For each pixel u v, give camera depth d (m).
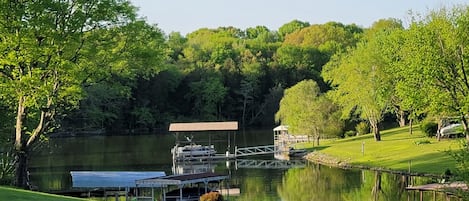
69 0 33.47
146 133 114.75
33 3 32.09
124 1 35.69
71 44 33.12
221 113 126.31
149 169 62.91
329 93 77.69
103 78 37.28
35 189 43.84
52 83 33.28
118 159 71.69
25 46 31.48
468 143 27.77
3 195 22.67
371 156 61.19
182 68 126.94
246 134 108.06
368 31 116.38
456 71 47.38
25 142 36.25
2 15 31.58
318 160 66.88
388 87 68.06
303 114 78.25
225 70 127.25
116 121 117.00
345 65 73.25
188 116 124.38
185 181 41.81
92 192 44.56
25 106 34.44
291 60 128.25
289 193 46.62
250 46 146.00
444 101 47.28
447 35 47.53
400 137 72.56
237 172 60.81
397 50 65.12
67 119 105.38
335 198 43.41
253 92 126.56
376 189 45.94
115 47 36.06
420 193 40.06
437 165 51.47
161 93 122.38
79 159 71.38
